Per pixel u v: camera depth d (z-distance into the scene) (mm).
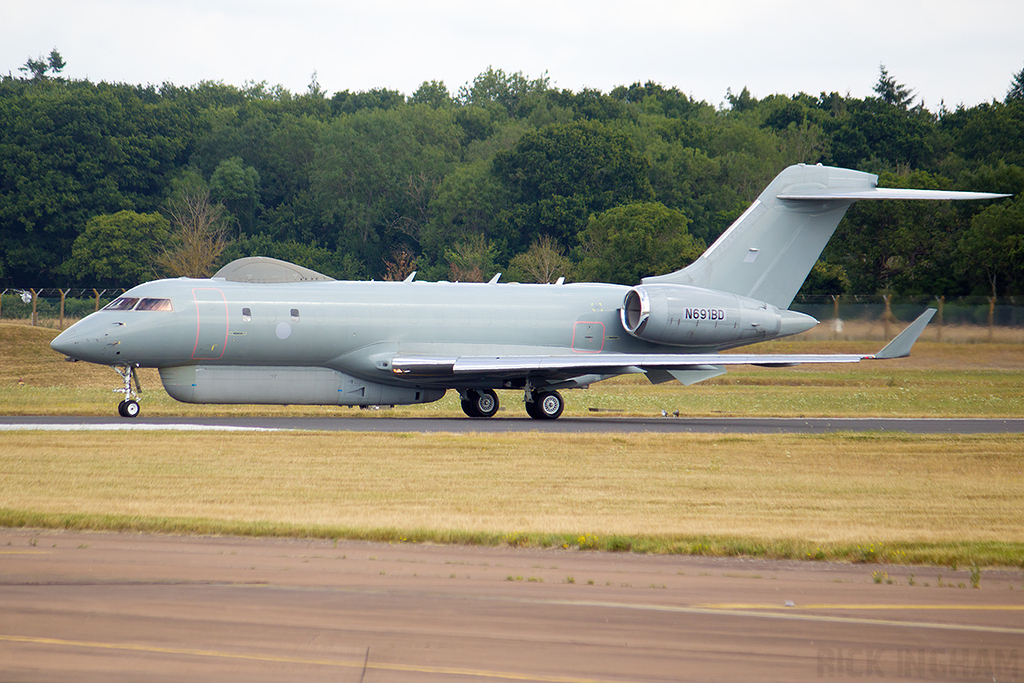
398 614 35781
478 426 103125
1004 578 43156
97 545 45469
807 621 36156
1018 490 68812
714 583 41062
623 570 42969
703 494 64812
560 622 35250
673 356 111375
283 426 98688
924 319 105125
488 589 39188
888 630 35375
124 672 30156
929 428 109812
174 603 36500
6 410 110625
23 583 38750
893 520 57312
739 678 30531
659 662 31656
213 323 107188
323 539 47812
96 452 77500
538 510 57812
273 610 35906
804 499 63812
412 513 55750
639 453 83625
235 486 64000
